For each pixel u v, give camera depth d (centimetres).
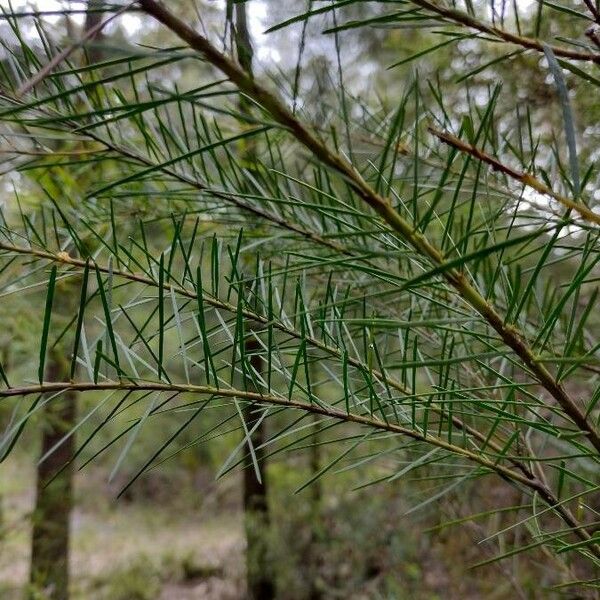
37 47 26
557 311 19
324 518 142
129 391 20
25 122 13
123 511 251
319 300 33
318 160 15
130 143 32
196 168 34
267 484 146
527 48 21
